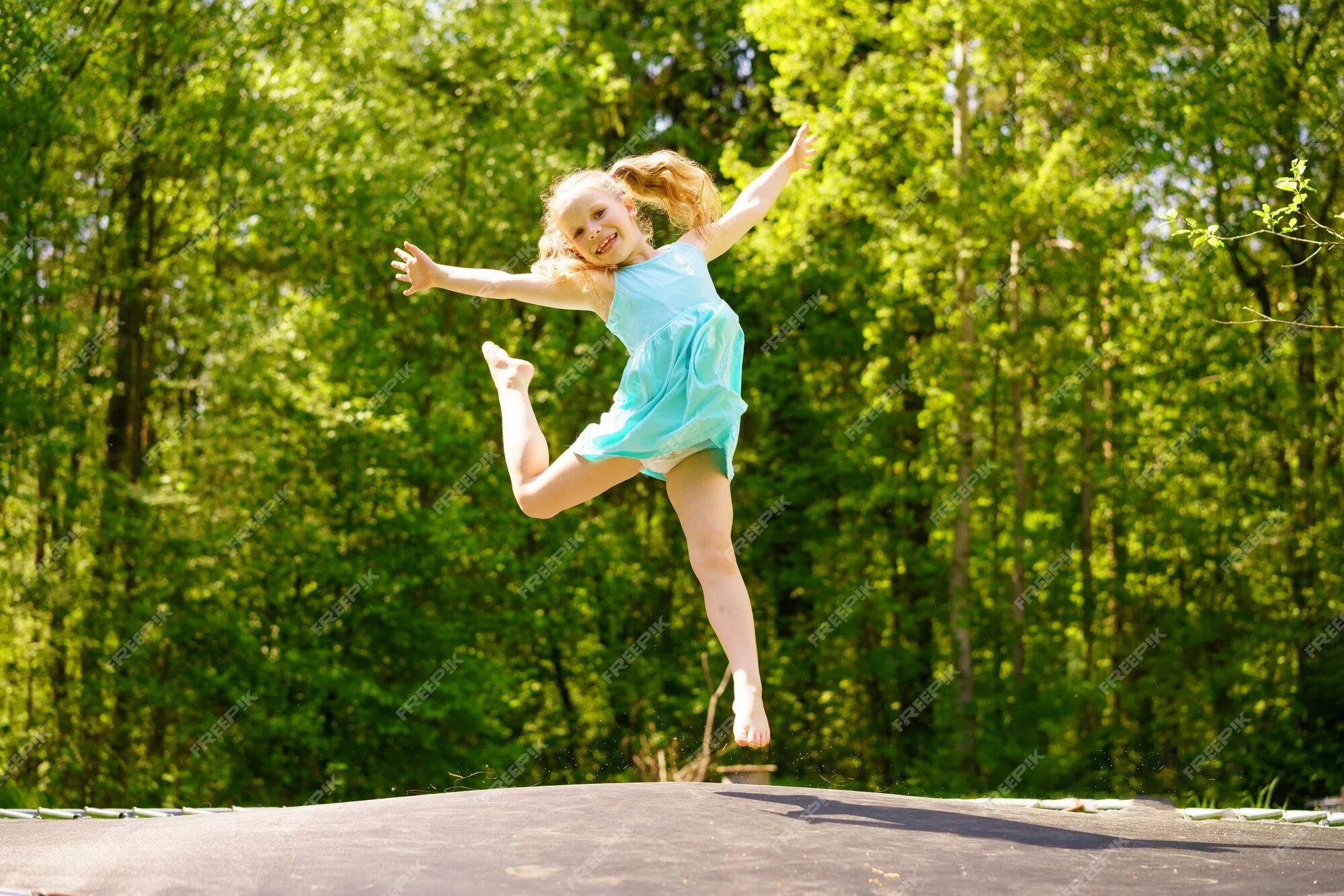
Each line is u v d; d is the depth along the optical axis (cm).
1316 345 1345
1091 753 1380
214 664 1372
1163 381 1430
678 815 334
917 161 1350
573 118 1573
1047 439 1548
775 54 1373
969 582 1434
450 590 1455
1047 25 1262
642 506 1738
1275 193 1246
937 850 301
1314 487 1297
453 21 1505
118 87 1237
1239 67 1233
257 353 1349
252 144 1369
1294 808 1211
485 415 1509
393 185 1396
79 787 1301
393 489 1452
